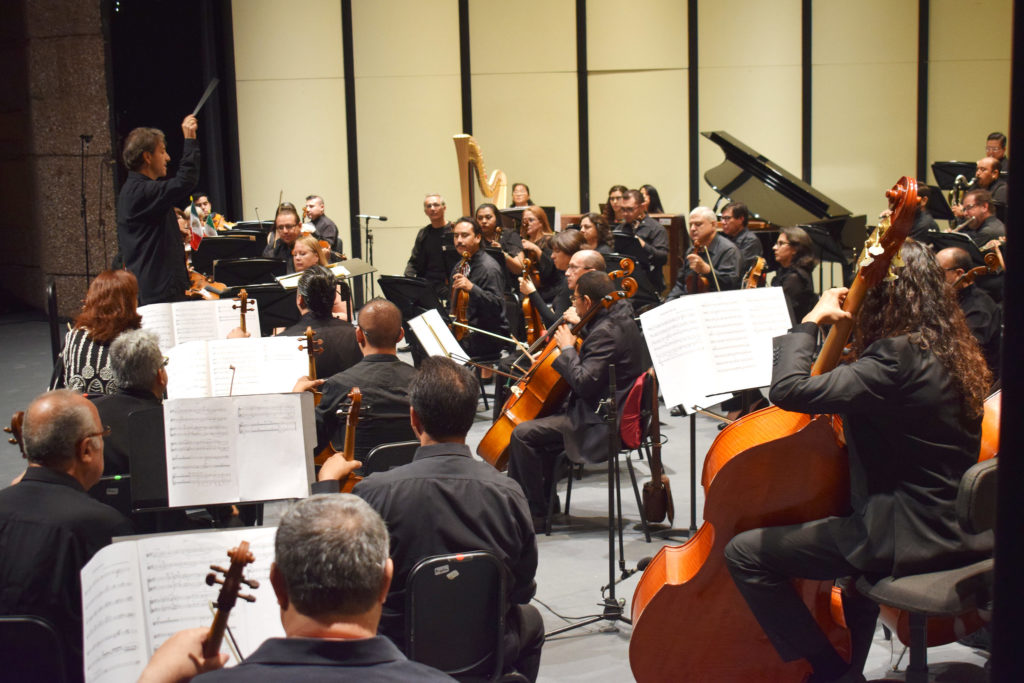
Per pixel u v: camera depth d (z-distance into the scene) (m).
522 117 11.46
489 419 6.68
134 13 10.19
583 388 4.35
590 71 11.45
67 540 2.26
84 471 2.41
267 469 2.80
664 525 4.70
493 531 2.42
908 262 2.37
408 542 2.37
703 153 11.67
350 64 11.15
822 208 8.43
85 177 10.38
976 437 2.35
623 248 7.66
